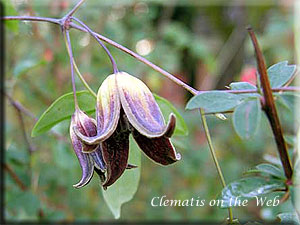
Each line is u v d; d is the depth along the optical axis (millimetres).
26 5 407
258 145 562
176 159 160
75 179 446
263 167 159
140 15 611
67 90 454
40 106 467
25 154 349
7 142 386
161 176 548
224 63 825
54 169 431
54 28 454
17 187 341
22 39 448
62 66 466
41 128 208
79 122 173
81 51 473
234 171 561
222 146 599
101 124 164
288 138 185
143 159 550
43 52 451
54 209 410
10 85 382
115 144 165
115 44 185
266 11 803
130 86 166
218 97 152
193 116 594
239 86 170
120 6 548
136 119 160
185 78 839
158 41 648
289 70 163
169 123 147
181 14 894
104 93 167
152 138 159
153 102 166
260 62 148
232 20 866
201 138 591
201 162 555
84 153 168
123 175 224
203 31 890
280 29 586
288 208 235
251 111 145
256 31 812
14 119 424
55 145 382
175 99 657
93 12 467
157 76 607
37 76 458
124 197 228
